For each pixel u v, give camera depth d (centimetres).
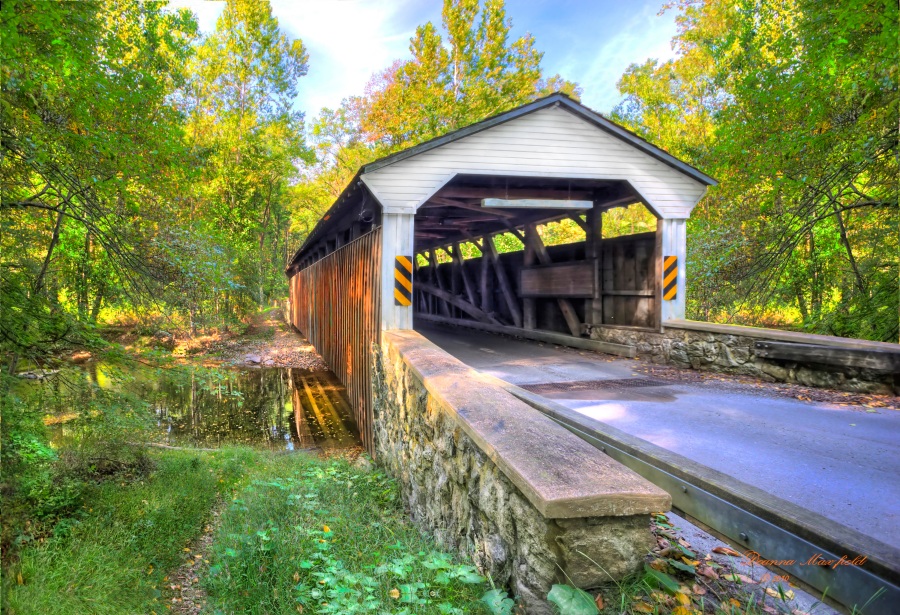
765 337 546
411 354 423
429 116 2206
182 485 476
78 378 414
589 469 178
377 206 655
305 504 397
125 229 492
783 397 471
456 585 227
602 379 579
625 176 685
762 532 174
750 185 906
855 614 141
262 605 261
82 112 404
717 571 202
